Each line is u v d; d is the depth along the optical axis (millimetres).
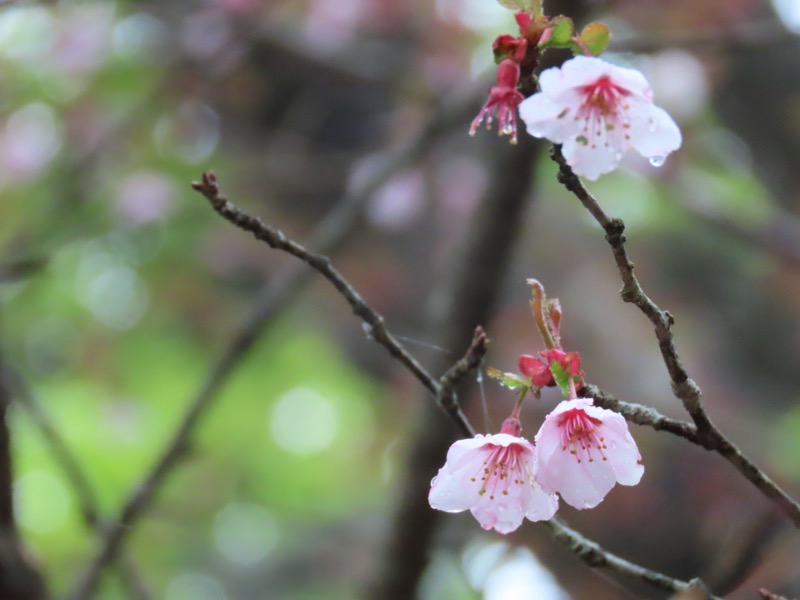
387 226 8258
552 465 2160
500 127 2182
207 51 7465
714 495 7695
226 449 8516
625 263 2051
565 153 2184
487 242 5246
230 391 8578
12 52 7738
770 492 2170
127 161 7762
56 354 8375
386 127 8125
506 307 8477
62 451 3969
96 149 7250
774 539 2721
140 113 7285
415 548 5152
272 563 8797
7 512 3473
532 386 2262
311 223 8734
